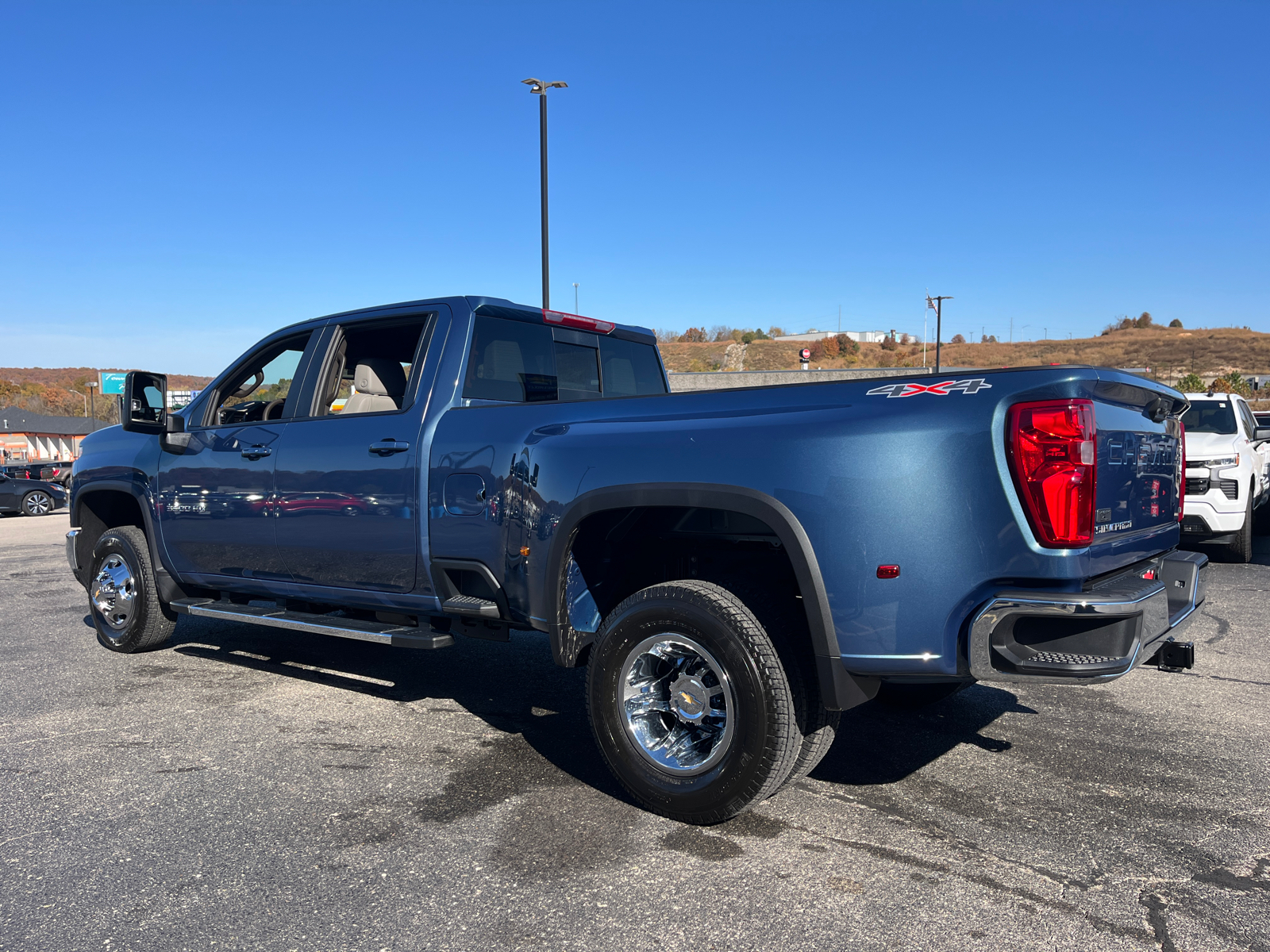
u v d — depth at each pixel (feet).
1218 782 11.19
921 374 9.25
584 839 9.52
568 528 10.76
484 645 19.06
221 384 16.53
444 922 7.84
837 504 8.94
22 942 7.56
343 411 14.24
